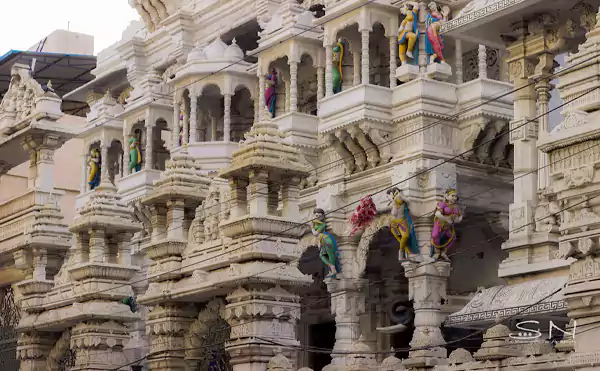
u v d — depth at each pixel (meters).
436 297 30.45
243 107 41.59
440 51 32.12
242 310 22.67
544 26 25.77
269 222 22.70
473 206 31.98
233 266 22.84
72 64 50.69
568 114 17.11
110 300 27.59
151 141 41.19
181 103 40.09
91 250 27.94
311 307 37.53
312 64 37.38
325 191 33.41
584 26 24.70
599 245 16.34
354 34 34.66
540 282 24.23
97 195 28.31
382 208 31.67
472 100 31.70
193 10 44.38
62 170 50.34
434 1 33.09
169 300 24.69
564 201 16.94
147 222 39.78
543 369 17.98
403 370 21.22
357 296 32.69
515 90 26.56
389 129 32.47
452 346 32.28
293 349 22.86
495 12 25.30
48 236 30.59
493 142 32.09
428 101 31.69
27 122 33.38
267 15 40.50
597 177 16.45
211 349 25.05
